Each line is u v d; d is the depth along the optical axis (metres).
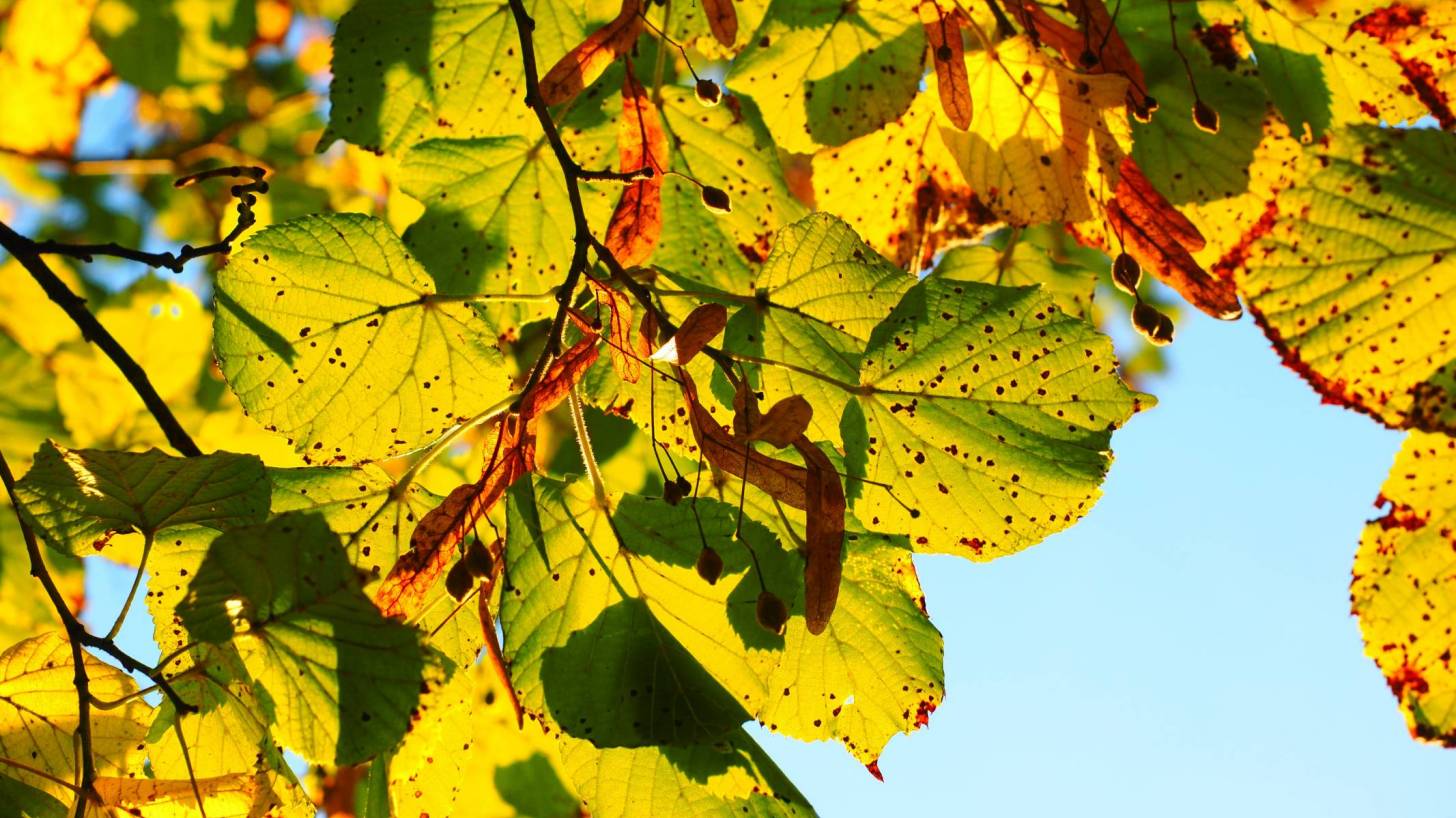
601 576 0.99
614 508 0.99
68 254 1.01
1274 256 1.06
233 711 0.97
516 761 1.28
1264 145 1.05
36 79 1.39
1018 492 1.00
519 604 0.98
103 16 1.38
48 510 0.97
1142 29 1.05
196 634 0.93
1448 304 1.05
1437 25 1.04
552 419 1.27
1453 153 1.05
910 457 1.00
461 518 0.96
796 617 1.00
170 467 0.98
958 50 1.01
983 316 1.00
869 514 1.00
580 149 1.06
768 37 1.03
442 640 1.00
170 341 1.32
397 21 1.05
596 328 0.97
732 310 1.01
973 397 1.00
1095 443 1.00
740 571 0.99
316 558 0.94
